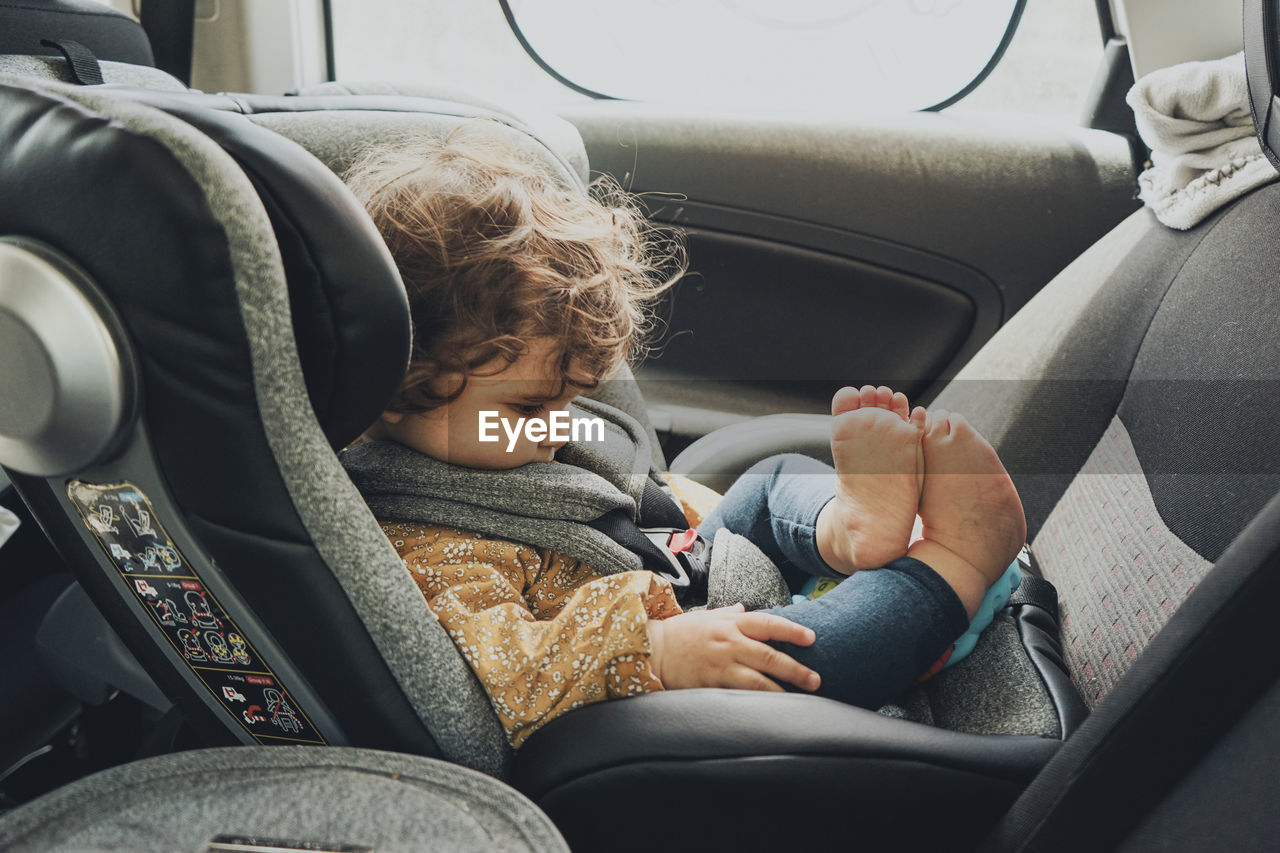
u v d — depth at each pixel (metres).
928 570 0.75
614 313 0.80
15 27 0.94
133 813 0.46
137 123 0.47
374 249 0.52
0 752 0.93
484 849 0.44
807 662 0.71
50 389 0.48
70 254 0.47
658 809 0.59
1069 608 0.92
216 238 0.45
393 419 0.76
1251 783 0.43
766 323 1.43
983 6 1.40
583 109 1.45
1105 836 0.51
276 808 0.47
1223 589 0.45
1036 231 1.37
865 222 1.38
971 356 1.41
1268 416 0.77
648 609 0.75
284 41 1.47
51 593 1.08
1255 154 1.01
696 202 1.40
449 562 0.75
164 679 0.66
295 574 0.54
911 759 0.59
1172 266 1.04
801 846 0.60
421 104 0.94
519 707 0.65
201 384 0.48
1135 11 1.29
